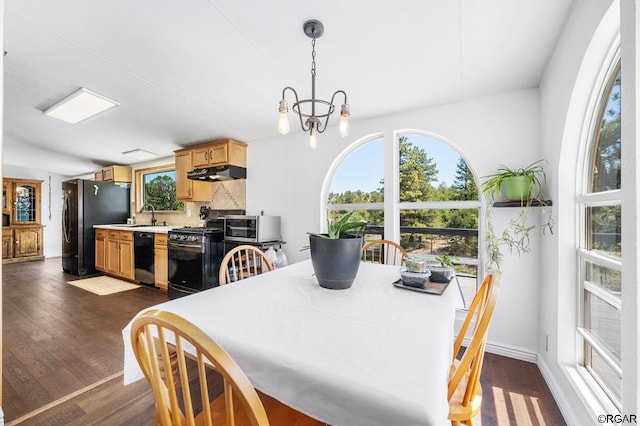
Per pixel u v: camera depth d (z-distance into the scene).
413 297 1.26
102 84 2.25
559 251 1.67
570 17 1.41
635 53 0.79
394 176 2.71
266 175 3.53
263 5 1.39
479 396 1.07
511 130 2.18
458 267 2.48
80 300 3.40
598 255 1.42
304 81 2.14
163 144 3.94
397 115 2.67
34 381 1.78
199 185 4.02
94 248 4.89
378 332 0.91
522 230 2.05
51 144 4.14
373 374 0.69
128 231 4.23
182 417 0.91
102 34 1.65
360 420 0.64
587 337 1.51
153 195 5.13
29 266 5.48
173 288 3.51
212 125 3.12
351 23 1.51
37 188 6.24
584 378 1.46
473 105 2.32
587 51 1.27
